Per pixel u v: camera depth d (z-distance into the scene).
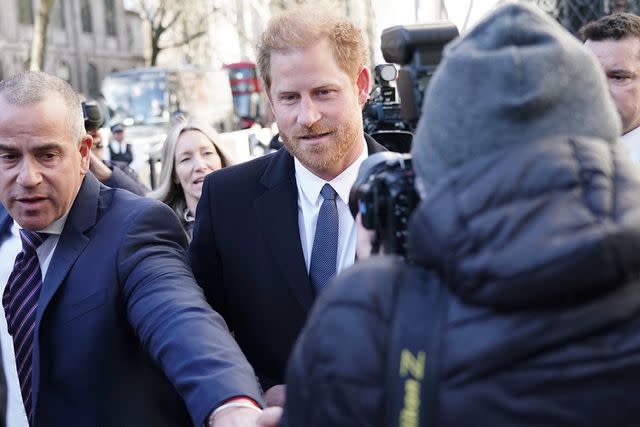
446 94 1.13
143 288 2.12
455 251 1.06
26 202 2.15
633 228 1.01
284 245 2.36
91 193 2.28
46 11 21.58
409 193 1.40
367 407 1.09
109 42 42.91
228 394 1.80
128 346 2.18
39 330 2.15
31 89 2.15
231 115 28.78
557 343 1.04
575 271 1.00
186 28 36.41
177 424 2.25
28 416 2.22
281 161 2.45
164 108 23.33
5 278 2.38
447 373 1.06
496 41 1.12
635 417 1.03
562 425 1.03
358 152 2.38
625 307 1.04
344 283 1.17
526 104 1.07
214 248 2.49
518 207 1.04
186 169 3.96
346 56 2.28
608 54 2.92
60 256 2.20
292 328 2.35
